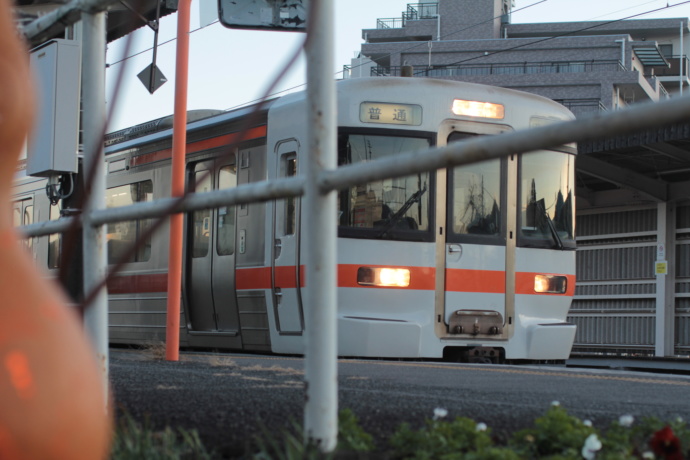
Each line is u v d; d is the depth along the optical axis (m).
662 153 19.86
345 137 12.75
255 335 14.04
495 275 13.29
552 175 14.02
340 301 12.51
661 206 23.92
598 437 3.19
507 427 3.65
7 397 0.91
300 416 3.68
